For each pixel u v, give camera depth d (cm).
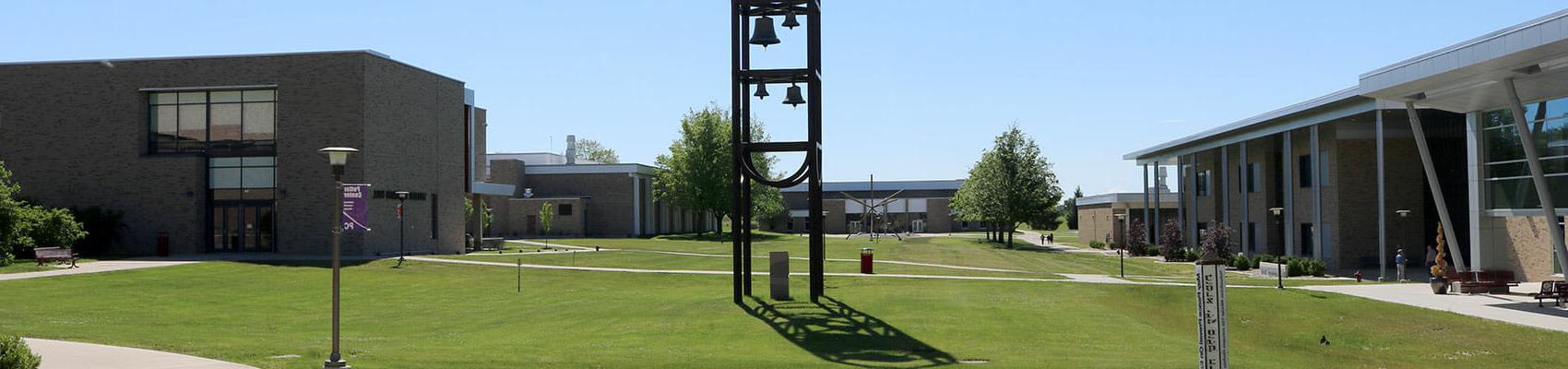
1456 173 4969
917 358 1852
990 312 2586
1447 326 2383
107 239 4631
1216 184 6994
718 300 2786
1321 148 5350
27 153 4762
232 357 1638
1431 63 2789
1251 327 2533
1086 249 8319
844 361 1809
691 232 11056
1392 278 4269
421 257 4650
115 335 2059
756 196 10181
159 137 4791
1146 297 3147
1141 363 1747
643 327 2283
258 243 4719
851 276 3909
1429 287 3419
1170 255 6134
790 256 5709
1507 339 2172
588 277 3978
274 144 4719
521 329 2344
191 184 4650
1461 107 3344
